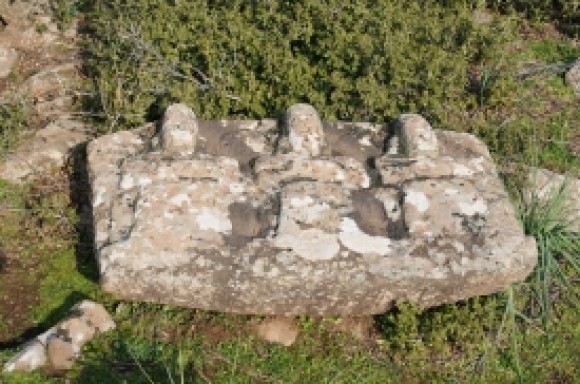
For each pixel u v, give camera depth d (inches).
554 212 168.2
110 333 154.8
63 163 196.9
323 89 196.2
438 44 210.8
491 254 147.4
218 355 153.0
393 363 154.4
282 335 156.5
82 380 146.6
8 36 237.5
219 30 206.8
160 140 166.6
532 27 240.2
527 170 186.4
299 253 146.2
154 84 193.3
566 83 217.6
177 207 151.4
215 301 148.9
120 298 157.3
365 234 149.2
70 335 151.9
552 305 164.7
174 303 150.6
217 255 146.0
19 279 170.9
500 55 219.0
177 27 207.6
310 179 158.7
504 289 152.9
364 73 195.9
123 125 191.5
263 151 169.0
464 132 186.7
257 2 215.0
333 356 154.7
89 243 176.7
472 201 155.3
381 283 146.1
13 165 193.5
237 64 198.8
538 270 162.4
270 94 193.8
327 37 203.3
